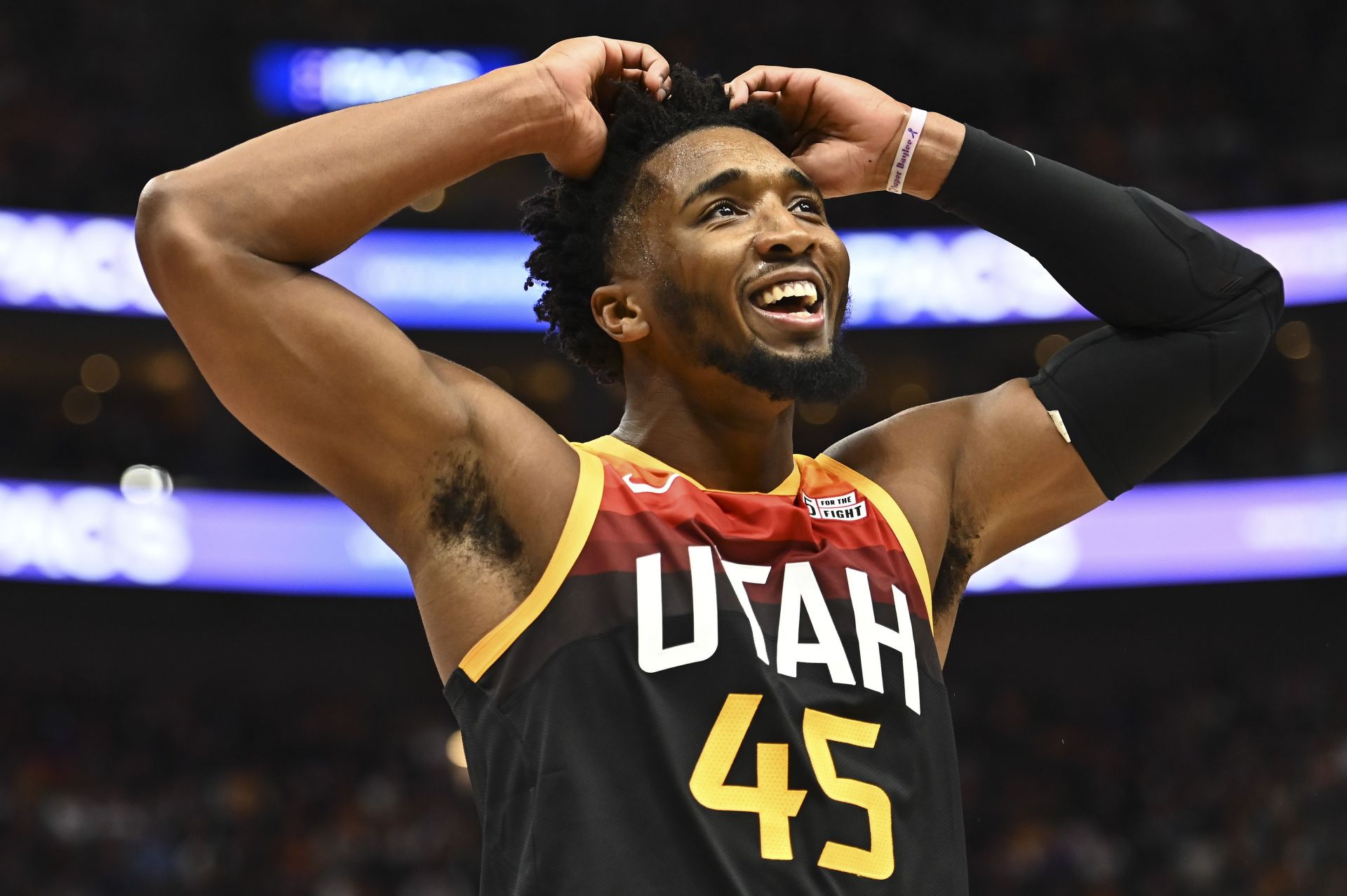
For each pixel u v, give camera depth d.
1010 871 26.95
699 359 4.36
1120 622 31.20
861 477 4.62
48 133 31.55
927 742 4.11
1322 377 32.06
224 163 4.11
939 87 34.59
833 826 3.81
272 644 30.48
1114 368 4.98
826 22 35.41
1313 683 30.33
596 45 4.62
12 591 29.11
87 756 28.53
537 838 3.71
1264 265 5.16
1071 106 33.97
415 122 4.23
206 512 28.25
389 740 29.97
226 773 28.78
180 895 25.69
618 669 3.85
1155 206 5.10
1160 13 34.78
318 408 4.03
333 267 29.56
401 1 35.28
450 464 4.12
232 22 34.22
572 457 4.22
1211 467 31.77
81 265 28.39
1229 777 28.47
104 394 35.38
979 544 4.80
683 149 4.55
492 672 3.95
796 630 4.03
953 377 33.97
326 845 26.66
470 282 30.03
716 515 4.20
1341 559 28.30
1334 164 30.81
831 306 4.40
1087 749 29.89
